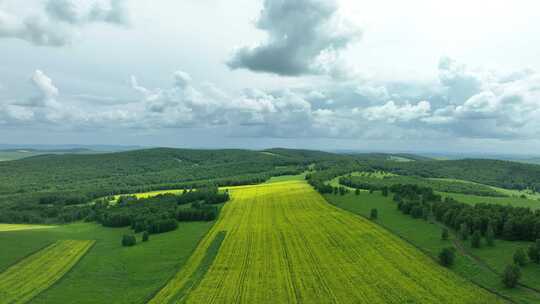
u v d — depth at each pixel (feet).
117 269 278.46
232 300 201.57
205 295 210.79
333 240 305.32
